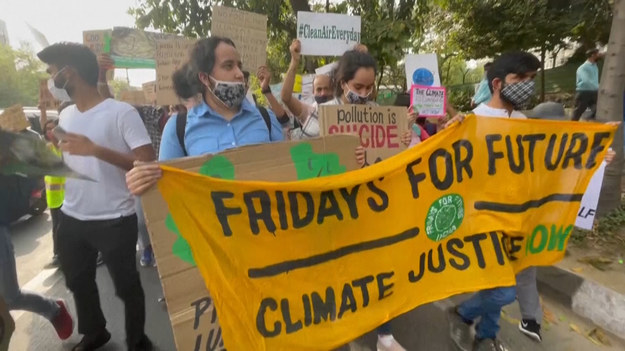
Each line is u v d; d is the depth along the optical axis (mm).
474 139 2223
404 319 3012
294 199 1767
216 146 2070
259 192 1682
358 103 2590
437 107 3650
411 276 2096
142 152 2264
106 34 4547
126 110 2252
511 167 2326
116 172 2291
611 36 3779
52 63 2168
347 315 1904
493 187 2301
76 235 2346
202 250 1581
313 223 1825
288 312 1757
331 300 1867
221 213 1616
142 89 6012
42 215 6418
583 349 2666
